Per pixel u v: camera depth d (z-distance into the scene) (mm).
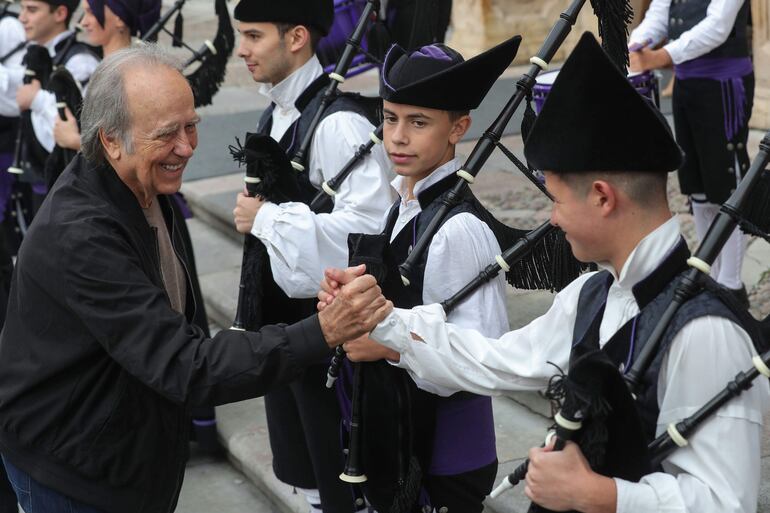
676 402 1597
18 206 5230
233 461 3906
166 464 2201
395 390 2260
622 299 1724
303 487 3045
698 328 1580
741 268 3920
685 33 3793
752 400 1592
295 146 2932
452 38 8086
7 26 5145
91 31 4273
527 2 7742
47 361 2092
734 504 1543
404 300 2246
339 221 2693
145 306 1997
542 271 2404
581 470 1554
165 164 2092
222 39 3900
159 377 1977
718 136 3922
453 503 2463
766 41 5680
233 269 5133
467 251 2287
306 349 1996
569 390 1523
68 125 3887
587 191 1644
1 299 3385
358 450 2328
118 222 2057
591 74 1583
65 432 2119
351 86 7371
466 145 5918
